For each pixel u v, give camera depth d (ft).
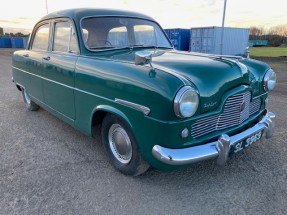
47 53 13.69
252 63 11.37
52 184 9.80
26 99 18.71
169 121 7.91
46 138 13.99
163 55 11.06
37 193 9.28
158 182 9.96
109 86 9.46
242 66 9.95
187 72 8.80
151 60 9.41
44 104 14.84
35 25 15.79
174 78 7.97
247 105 10.03
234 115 9.49
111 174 10.46
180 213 8.36
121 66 9.38
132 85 8.63
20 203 8.76
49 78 13.32
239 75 9.50
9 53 95.61
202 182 9.95
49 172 10.61
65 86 12.00
